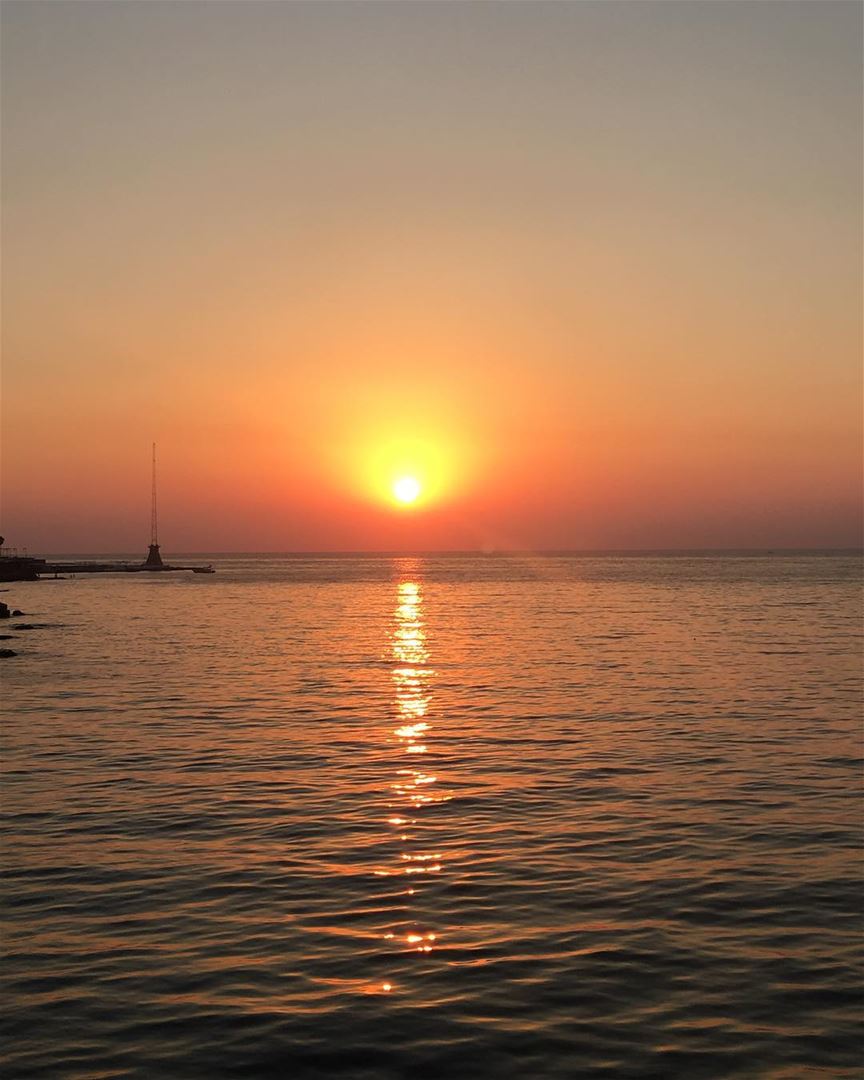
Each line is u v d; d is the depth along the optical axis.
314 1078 11.16
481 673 48.44
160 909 16.12
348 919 15.66
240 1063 11.45
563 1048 11.73
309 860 18.69
